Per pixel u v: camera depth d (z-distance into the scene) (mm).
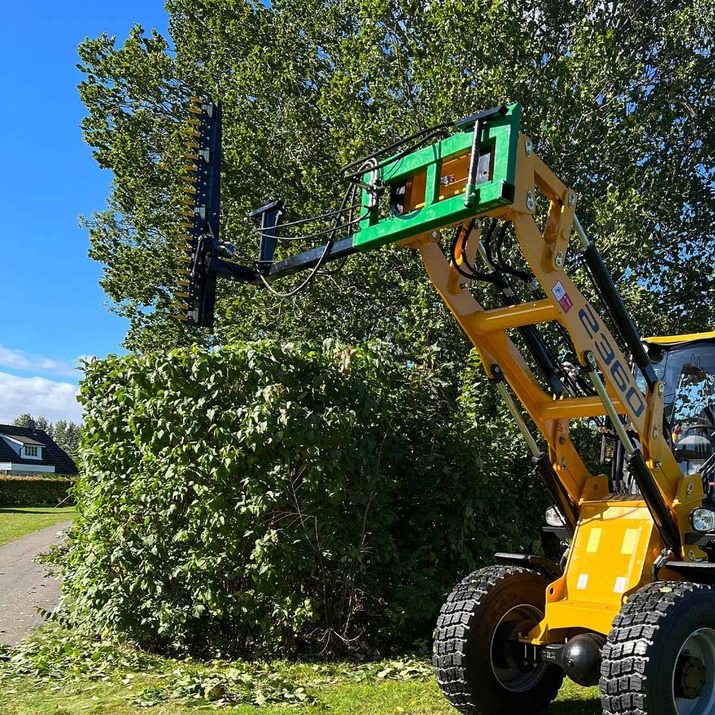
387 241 4402
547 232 4336
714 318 14547
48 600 10117
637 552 4457
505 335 4984
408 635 6934
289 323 13000
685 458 5133
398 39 13727
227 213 14742
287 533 6508
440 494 7164
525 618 4871
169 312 16625
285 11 16734
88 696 5398
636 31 14938
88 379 7430
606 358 4430
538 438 8359
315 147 14891
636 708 3730
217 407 6645
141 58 17750
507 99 11156
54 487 40062
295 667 6219
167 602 6805
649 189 13164
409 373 7715
